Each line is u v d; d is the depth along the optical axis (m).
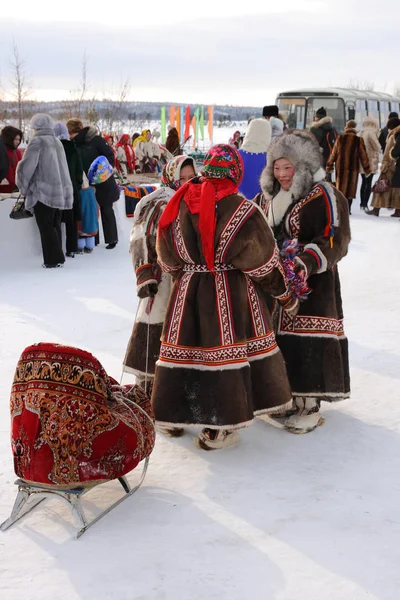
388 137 13.33
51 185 8.18
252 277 3.50
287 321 3.88
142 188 10.20
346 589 2.59
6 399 4.42
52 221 8.38
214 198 3.40
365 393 4.55
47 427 2.89
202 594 2.56
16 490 3.33
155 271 3.94
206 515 3.10
